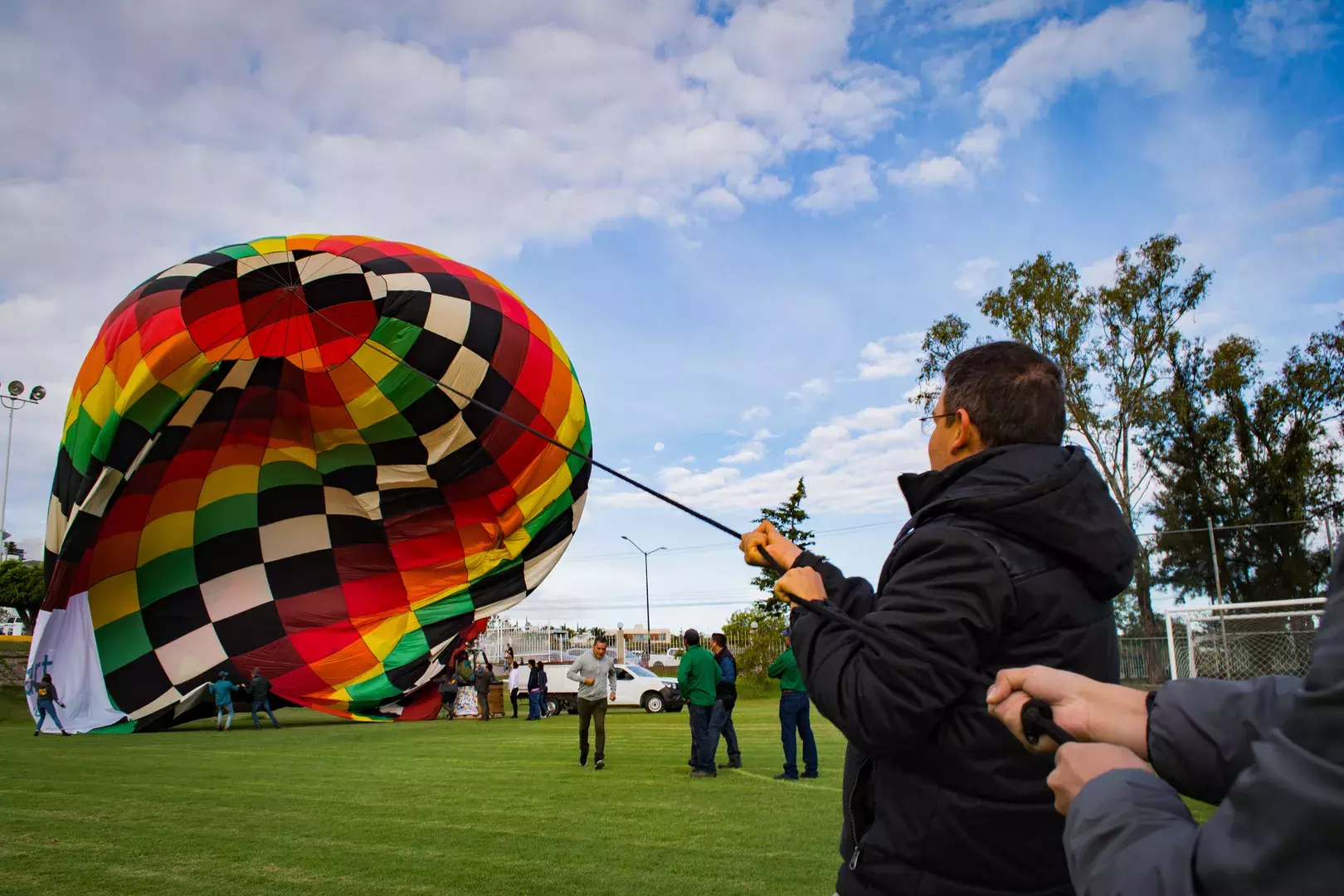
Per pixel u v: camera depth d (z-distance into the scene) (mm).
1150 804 1072
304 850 6180
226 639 19391
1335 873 794
